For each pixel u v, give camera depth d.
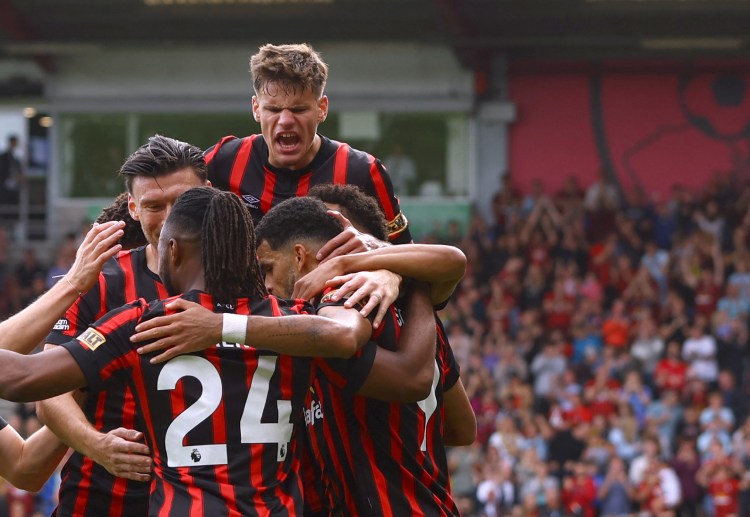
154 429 4.76
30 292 27.91
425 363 5.30
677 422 21.33
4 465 5.67
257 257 5.38
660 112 30.88
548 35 30.39
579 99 31.02
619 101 30.95
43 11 29.58
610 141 30.97
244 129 31.36
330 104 31.05
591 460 19.62
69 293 5.18
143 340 4.73
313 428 5.47
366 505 5.38
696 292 26.00
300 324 4.76
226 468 4.67
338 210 5.75
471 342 24.06
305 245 5.35
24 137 31.70
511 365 23.31
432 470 5.57
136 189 5.58
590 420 21.08
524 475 19.61
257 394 4.77
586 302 25.19
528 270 26.59
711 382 22.69
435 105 30.75
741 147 30.67
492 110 30.80
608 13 29.55
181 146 5.65
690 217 28.23
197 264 4.87
